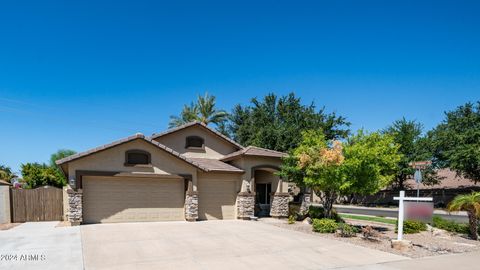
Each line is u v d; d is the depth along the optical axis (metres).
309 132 19.00
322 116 40.47
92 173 17.34
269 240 13.51
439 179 41.59
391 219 23.17
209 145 24.25
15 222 18.58
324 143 17.42
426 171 39.59
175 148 23.20
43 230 15.37
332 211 19.38
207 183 20.81
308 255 11.07
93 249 11.41
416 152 40.25
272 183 22.64
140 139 18.53
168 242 12.77
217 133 24.16
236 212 21.31
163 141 22.94
